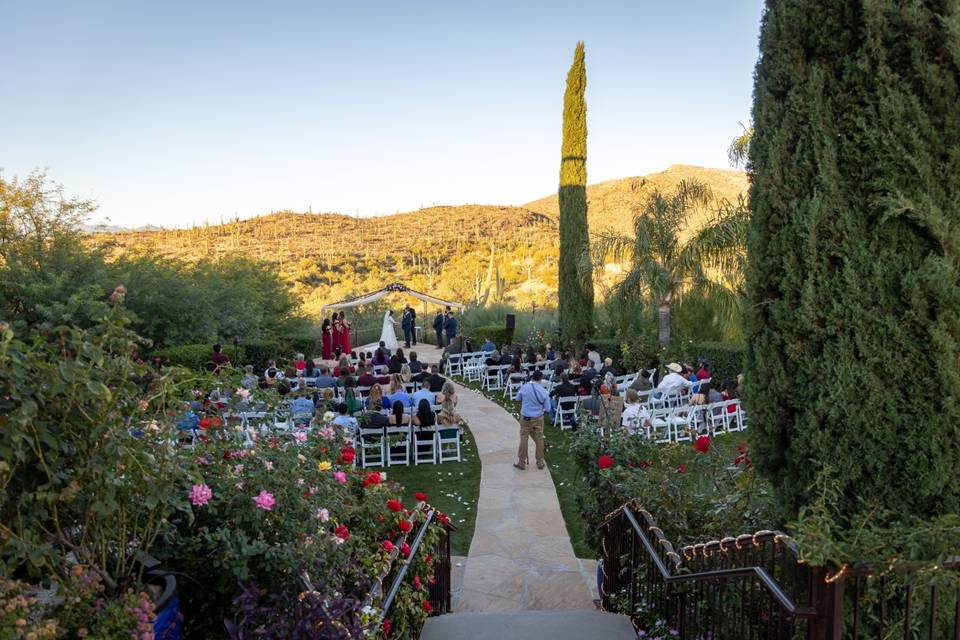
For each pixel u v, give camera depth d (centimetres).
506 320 2578
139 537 304
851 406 319
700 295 1736
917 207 303
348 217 17438
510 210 17525
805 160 339
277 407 483
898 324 312
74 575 240
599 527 576
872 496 319
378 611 314
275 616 266
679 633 377
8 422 222
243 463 346
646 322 1902
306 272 10050
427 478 997
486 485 955
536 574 669
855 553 245
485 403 1605
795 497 360
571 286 2173
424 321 3212
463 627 461
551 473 1012
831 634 230
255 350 2066
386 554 384
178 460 290
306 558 311
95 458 245
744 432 1213
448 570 588
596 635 443
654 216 1773
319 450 446
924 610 284
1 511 241
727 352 1585
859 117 321
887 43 318
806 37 343
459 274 9075
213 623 320
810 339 338
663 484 535
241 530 303
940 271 299
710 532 489
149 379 310
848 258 322
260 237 14825
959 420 304
